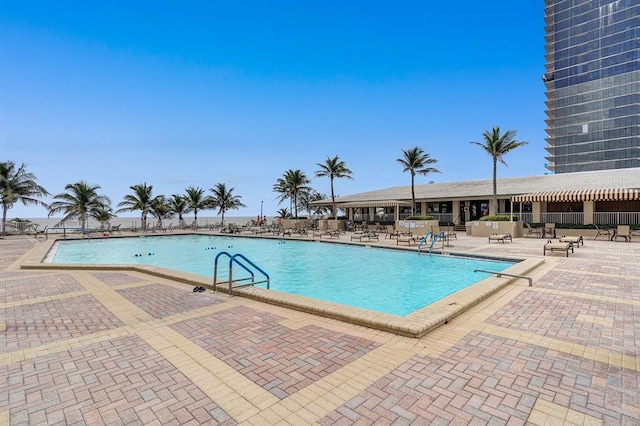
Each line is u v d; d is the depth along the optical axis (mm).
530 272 9367
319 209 55156
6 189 29641
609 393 3121
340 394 3160
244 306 6266
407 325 4672
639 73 83562
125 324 5285
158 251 20594
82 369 3746
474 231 23469
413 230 25625
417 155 31359
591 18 90688
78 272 10250
